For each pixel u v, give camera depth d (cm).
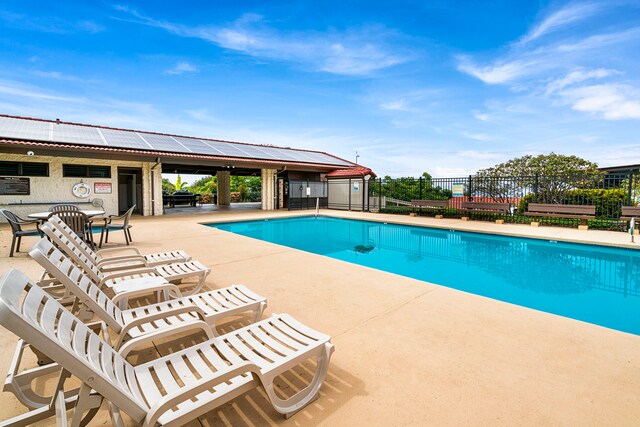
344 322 330
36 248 216
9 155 1180
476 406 204
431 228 1173
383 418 194
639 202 1118
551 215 1093
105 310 239
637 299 516
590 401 209
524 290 562
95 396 149
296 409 196
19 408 198
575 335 302
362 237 1086
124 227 770
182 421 156
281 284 455
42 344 122
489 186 1406
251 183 3161
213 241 802
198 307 264
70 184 1301
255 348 211
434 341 290
